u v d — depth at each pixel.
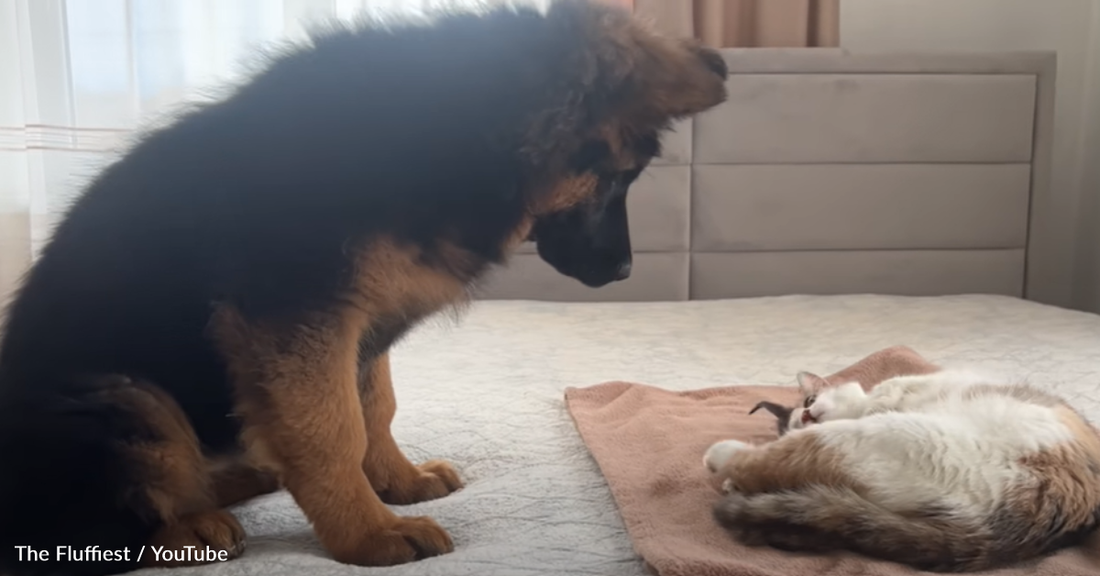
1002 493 1.21
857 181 3.48
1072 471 1.26
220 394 1.32
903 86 3.44
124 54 3.24
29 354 1.31
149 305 1.31
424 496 1.54
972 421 1.30
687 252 3.50
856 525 1.21
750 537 1.26
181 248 1.31
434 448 1.77
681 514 1.37
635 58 1.36
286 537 1.38
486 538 1.35
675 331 2.80
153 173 1.38
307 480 1.27
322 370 1.25
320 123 1.33
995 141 3.48
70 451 1.23
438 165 1.32
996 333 2.66
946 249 3.54
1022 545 1.19
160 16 3.24
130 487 1.25
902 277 3.54
